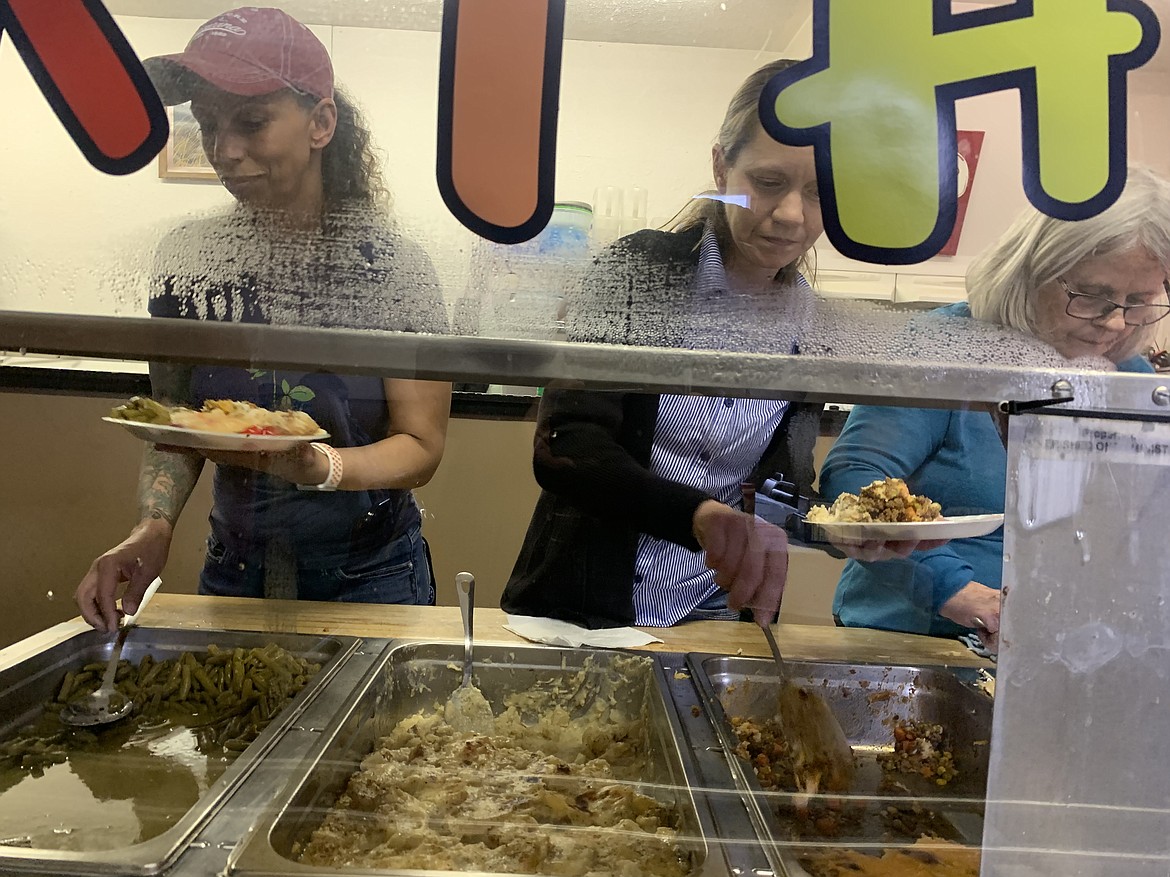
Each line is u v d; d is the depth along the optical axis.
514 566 1.10
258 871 0.63
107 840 0.72
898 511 0.93
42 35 0.52
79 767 0.87
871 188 0.52
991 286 0.55
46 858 0.64
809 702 0.97
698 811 0.74
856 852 0.73
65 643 1.05
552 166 0.54
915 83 0.51
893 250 0.53
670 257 0.56
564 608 1.10
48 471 1.05
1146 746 0.51
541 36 0.52
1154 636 0.51
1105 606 0.51
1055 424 0.50
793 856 0.70
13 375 0.98
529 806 0.80
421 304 0.57
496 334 0.57
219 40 0.51
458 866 0.69
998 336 0.57
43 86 0.53
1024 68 0.50
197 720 0.97
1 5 0.52
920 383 0.57
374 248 0.56
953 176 0.51
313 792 0.77
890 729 0.98
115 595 1.07
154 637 1.08
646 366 0.57
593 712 1.03
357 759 0.89
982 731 0.90
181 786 0.83
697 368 0.57
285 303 0.57
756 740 0.92
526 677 1.04
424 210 0.55
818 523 1.00
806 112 0.51
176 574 1.18
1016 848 0.52
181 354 0.57
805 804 0.81
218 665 1.03
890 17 0.50
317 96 0.52
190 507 1.15
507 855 0.71
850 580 1.05
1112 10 0.49
